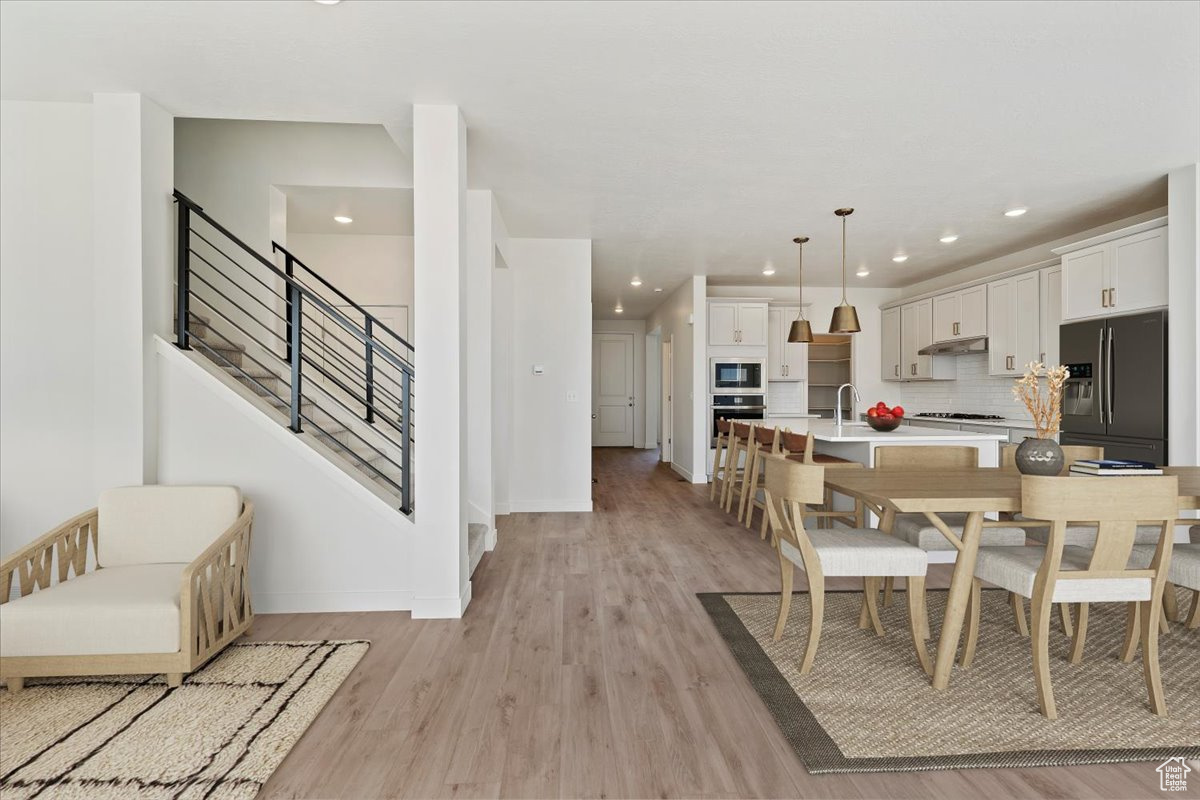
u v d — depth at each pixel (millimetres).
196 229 4008
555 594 3203
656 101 2787
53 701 2043
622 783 1625
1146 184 3918
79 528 2484
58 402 2826
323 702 2037
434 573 2848
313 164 4102
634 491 6617
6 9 2074
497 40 2279
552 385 5453
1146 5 2062
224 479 2867
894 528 2816
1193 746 1780
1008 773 1662
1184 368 3621
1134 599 1973
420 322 2842
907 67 2479
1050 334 5203
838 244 5527
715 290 7633
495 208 4391
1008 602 3135
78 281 2830
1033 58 2404
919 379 6992
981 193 4109
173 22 2164
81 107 2828
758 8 2080
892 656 2430
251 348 4027
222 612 2402
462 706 2029
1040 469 2375
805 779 1640
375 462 3822
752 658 2402
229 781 1614
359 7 2070
